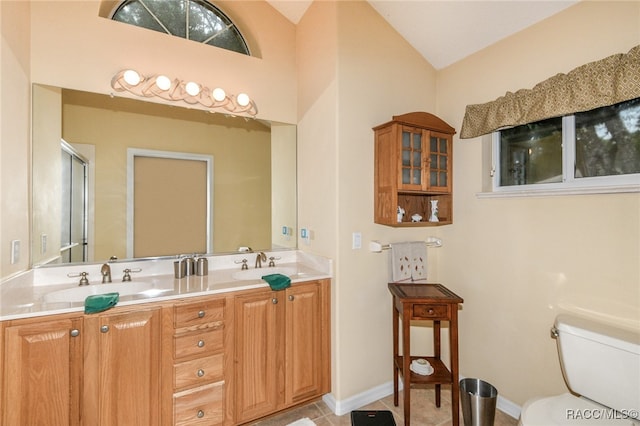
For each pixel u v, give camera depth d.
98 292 1.75
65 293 1.64
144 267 2.00
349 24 2.03
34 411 1.30
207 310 1.66
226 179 2.28
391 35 2.22
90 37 1.84
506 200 1.94
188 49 2.12
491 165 2.10
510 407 1.91
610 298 1.48
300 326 1.94
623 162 1.50
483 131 2.02
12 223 1.48
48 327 1.32
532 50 1.81
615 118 1.52
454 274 2.28
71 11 1.79
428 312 1.76
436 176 2.18
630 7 1.41
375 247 2.07
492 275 2.02
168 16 2.11
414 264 2.19
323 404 2.07
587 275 1.57
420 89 2.37
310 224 2.30
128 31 1.94
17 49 1.53
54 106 1.75
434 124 2.09
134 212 2.00
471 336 2.16
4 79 1.41
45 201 1.73
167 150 2.09
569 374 1.49
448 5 1.87
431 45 2.24
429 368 1.90
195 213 2.19
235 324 1.74
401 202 2.29
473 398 1.68
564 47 1.66
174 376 1.58
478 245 2.11
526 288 1.83
